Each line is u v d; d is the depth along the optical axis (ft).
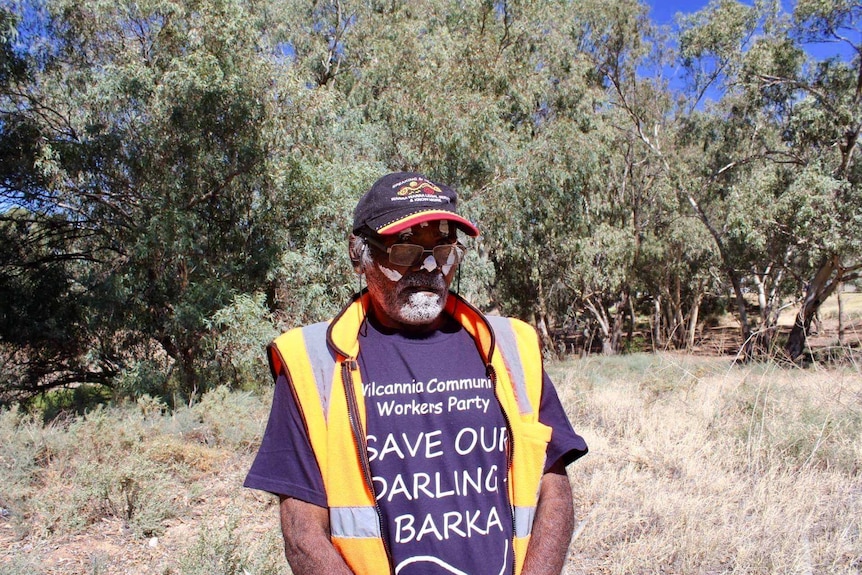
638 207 95.61
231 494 17.29
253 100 38.96
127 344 47.14
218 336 38.27
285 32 57.72
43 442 19.52
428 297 5.45
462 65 62.34
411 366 5.35
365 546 4.99
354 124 51.39
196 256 40.70
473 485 5.16
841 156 74.33
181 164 40.96
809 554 12.51
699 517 14.32
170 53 40.06
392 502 5.05
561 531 5.41
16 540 14.67
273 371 5.64
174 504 16.26
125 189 44.78
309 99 41.01
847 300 124.67
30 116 46.37
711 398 24.23
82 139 43.32
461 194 57.57
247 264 41.65
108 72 38.68
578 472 18.28
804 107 73.87
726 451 19.03
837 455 17.95
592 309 92.84
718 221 90.94
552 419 5.72
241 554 12.19
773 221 70.90
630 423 23.02
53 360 57.26
